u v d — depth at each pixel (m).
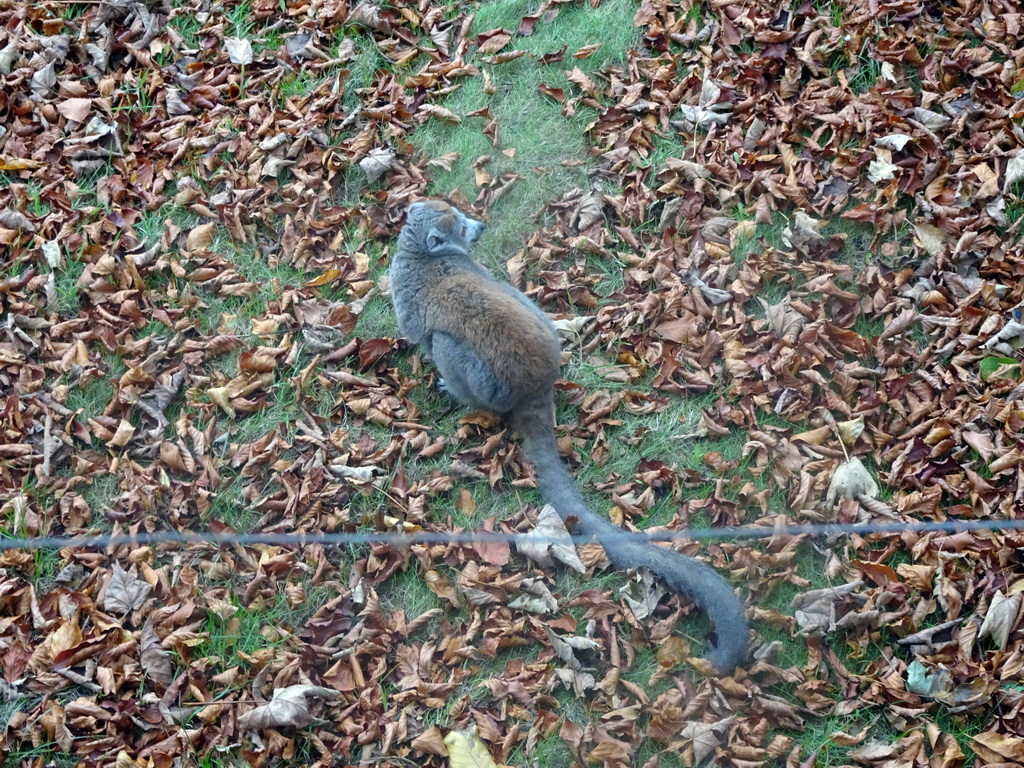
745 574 3.91
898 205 4.12
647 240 4.14
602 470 4.00
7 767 3.85
